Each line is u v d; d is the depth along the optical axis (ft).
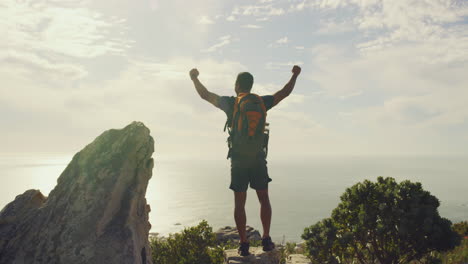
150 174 16.87
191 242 35.88
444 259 43.65
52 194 15.33
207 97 14.33
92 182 15.01
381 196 38.88
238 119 13.57
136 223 15.47
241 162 13.79
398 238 37.91
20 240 13.97
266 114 13.70
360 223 38.45
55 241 13.73
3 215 14.96
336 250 39.63
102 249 13.67
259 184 14.14
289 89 14.48
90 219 14.17
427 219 35.45
